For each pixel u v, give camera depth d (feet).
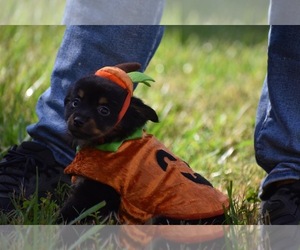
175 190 11.89
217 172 17.21
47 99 13.88
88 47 13.46
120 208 12.21
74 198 12.27
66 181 13.60
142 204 11.94
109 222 12.01
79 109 11.87
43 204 12.77
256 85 26.96
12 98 20.74
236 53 31.32
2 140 18.19
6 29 26.37
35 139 13.96
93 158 12.07
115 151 11.99
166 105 23.08
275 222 12.55
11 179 13.53
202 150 19.43
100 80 11.99
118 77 12.07
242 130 21.15
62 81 13.70
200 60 29.96
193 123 21.56
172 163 12.14
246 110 23.70
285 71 12.69
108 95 11.88
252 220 13.33
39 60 24.54
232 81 27.55
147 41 13.56
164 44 31.45
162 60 29.60
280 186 12.84
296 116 12.70
